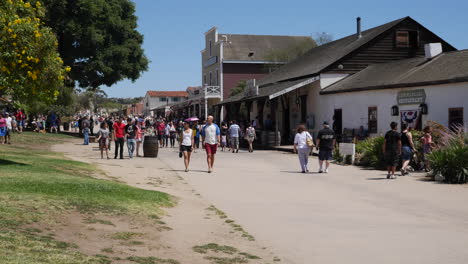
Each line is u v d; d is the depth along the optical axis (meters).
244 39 60.75
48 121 48.25
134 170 17.95
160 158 24.20
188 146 18.28
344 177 16.73
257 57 58.28
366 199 12.09
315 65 36.03
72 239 6.83
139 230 7.95
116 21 42.31
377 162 19.52
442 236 8.09
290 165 21.33
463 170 14.90
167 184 14.56
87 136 33.56
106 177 15.26
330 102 30.88
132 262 6.06
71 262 5.58
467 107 20.16
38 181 11.23
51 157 20.69
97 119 93.88
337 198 12.27
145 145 24.44
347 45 35.81
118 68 42.94
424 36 32.91
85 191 10.66
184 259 6.55
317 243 7.64
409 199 12.09
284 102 38.25
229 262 6.53
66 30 38.81
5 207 8.05
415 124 23.06
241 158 25.05
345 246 7.45
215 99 59.41
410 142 17.08
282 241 7.79
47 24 38.59
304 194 12.94
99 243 6.85
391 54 32.53
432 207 10.95
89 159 22.22
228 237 8.02
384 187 14.24
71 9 39.69
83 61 42.91
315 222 9.30
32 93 14.62
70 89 53.00
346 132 28.64
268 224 9.12
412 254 6.96
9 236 6.35
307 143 18.25
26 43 14.12
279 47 60.34
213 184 14.84
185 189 13.67
